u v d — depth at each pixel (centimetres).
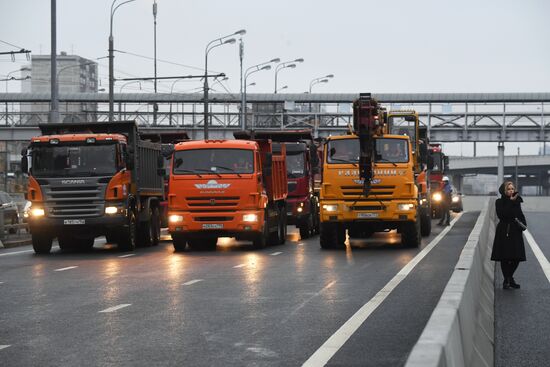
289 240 5438
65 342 1650
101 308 2141
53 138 4328
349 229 4544
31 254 4312
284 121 14588
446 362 903
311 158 5425
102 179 4278
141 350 1560
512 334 1884
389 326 1830
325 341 1645
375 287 2595
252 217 4359
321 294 2417
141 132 6072
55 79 6284
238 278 2898
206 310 2091
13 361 1465
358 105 4294
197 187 4366
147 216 4753
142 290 2544
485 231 4584
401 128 5444
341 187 4372
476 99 14612
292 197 5644
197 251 4375
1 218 5066
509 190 2759
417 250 4256
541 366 1538
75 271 3228
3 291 2555
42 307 2173
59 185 4284
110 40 7556
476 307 1878
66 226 4275
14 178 12144
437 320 1077
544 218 8869
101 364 1435
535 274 3262
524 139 14600
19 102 14038
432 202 8181
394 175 4334
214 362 1448
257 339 1672
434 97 14675
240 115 14325
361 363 1428
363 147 4319
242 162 4384
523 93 14462
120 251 4438
